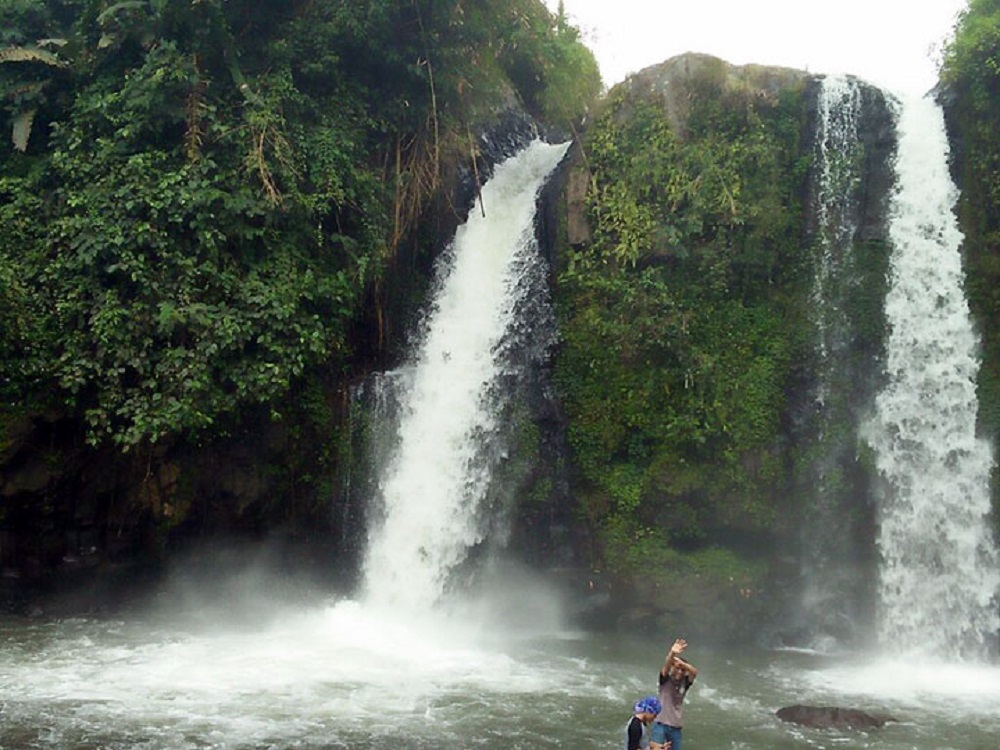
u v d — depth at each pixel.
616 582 16.52
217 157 16.59
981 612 15.22
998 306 16.58
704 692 12.63
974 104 17.52
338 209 17.89
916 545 15.80
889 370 16.67
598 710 11.39
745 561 16.52
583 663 14.01
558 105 23.20
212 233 15.89
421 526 17.44
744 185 17.73
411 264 20.42
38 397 15.31
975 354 16.41
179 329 15.49
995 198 17.06
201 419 15.16
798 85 18.31
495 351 18.84
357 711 10.98
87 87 17.31
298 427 17.53
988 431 15.82
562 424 17.64
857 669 14.48
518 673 13.20
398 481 17.83
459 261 20.59
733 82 18.44
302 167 17.31
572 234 18.72
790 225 17.72
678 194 17.80
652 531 16.66
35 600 16.30
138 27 17.06
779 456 16.66
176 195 15.77
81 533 16.55
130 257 15.42
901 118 18.00
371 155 19.55
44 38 18.36
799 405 16.84
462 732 10.36
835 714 11.16
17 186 16.70
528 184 22.08
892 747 10.29
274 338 15.99
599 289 18.00
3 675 12.05
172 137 16.78
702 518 16.64
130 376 15.61
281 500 17.56
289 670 12.74
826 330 17.05
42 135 17.81
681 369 16.98
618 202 18.25
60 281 15.59
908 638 15.52
